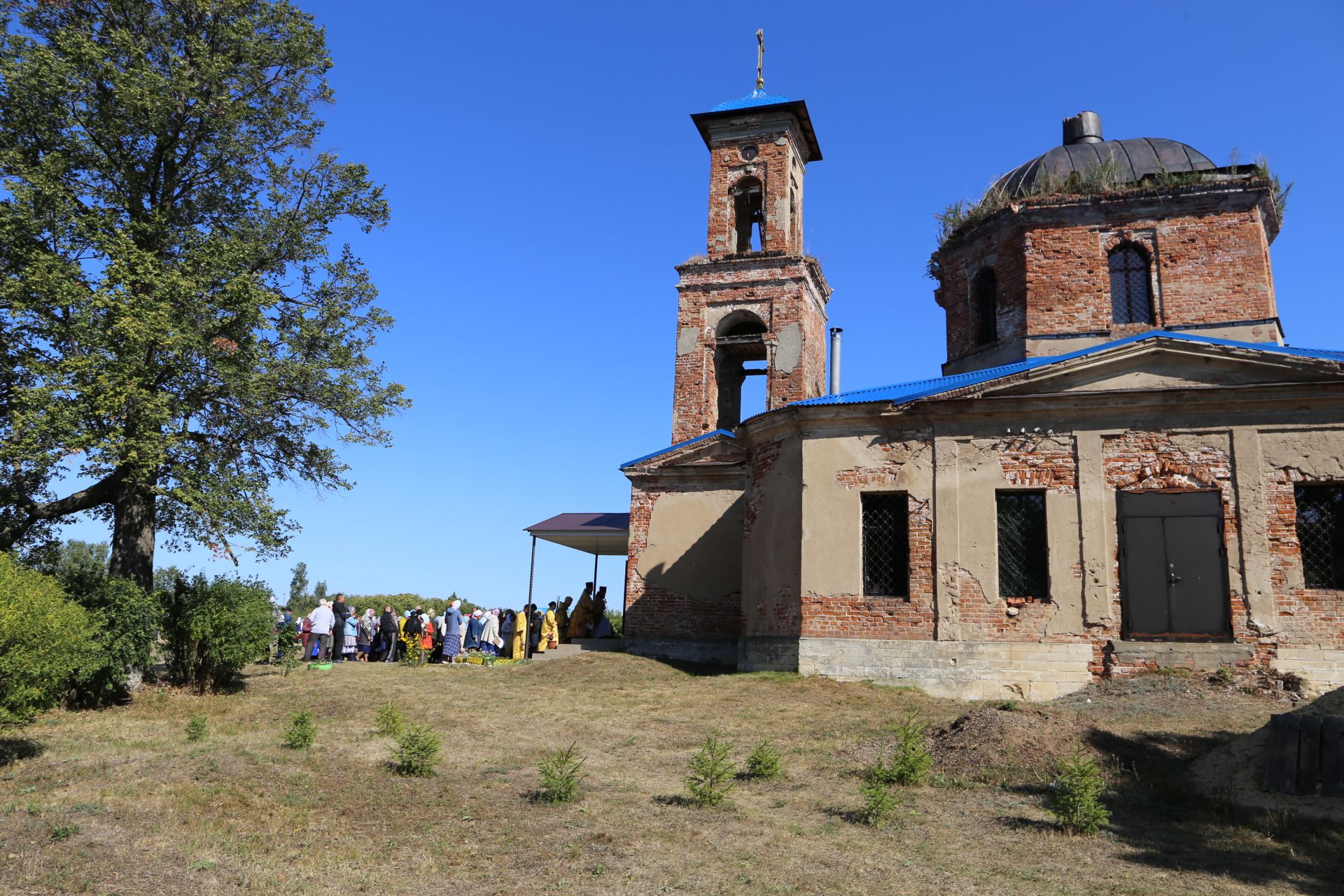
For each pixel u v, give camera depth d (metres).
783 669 17.62
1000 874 7.35
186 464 17.02
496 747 12.16
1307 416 15.59
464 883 6.94
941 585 16.61
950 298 23.88
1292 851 7.96
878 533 17.53
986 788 10.04
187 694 16.58
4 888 6.46
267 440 18.95
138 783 9.52
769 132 29.28
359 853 7.54
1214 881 7.23
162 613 16.47
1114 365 16.50
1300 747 9.62
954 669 16.17
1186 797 9.46
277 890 6.60
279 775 10.02
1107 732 11.53
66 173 16.67
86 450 14.78
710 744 9.98
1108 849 8.03
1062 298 21.38
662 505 25.17
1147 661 15.35
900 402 17.39
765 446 19.62
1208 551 15.57
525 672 20.14
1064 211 21.69
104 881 6.68
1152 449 16.16
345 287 19.52
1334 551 15.19
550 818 8.66
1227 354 15.84
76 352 15.72
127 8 17.69
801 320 27.55
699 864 7.44
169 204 18.06
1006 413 16.94
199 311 16.25
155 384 16.20
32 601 10.97
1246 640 15.07
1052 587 16.08
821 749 11.83
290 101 19.42
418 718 14.37
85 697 15.21
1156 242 21.16
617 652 23.61
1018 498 16.78
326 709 15.30
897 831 8.48
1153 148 23.06
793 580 18.02
